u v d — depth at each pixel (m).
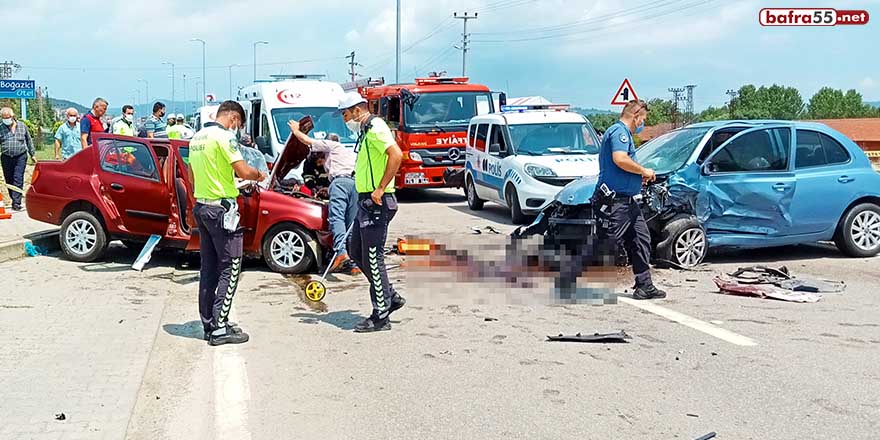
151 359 6.60
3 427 5.00
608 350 6.86
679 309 8.34
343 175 9.99
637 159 11.45
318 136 17.03
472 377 6.14
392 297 7.75
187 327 7.63
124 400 5.52
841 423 5.21
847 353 6.75
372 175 7.23
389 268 10.18
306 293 8.34
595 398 5.68
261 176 6.95
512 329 7.55
